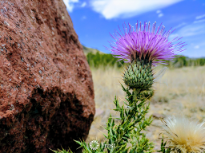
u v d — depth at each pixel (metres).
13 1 0.13
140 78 0.13
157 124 0.28
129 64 0.15
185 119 0.14
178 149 0.12
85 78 0.20
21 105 0.11
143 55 0.15
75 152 0.19
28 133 0.13
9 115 0.10
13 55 0.11
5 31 0.11
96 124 0.28
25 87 0.11
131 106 0.13
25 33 0.13
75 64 0.20
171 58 0.15
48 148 0.15
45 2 0.18
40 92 0.13
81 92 0.18
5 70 0.11
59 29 0.19
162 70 0.15
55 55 0.16
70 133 0.17
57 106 0.14
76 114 0.17
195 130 0.12
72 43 0.20
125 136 0.12
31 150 0.13
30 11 0.15
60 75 0.16
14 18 0.13
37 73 0.13
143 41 0.15
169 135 0.13
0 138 0.10
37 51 0.14
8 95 0.10
